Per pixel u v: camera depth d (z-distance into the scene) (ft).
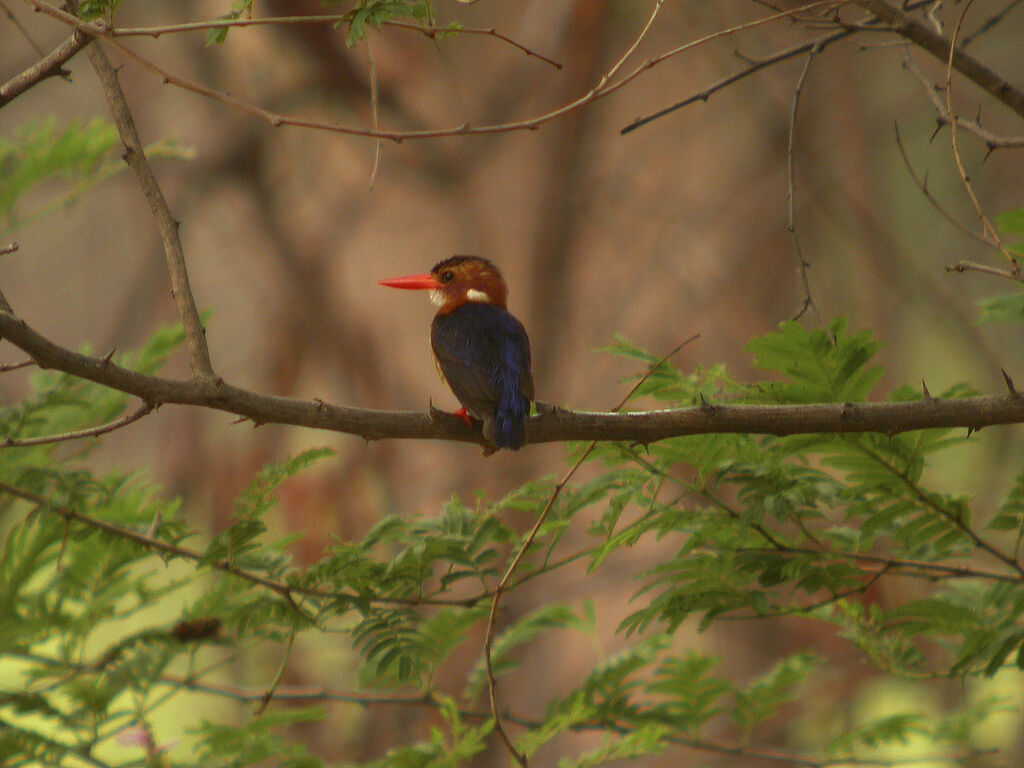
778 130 44.52
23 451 21.31
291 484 43.62
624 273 43.65
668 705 22.35
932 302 47.34
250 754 20.71
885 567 18.90
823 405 17.53
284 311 48.26
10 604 19.15
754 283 42.68
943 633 19.95
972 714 23.81
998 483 41.47
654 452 19.38
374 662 20.52
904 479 18.35
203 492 46.03
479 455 43.32
